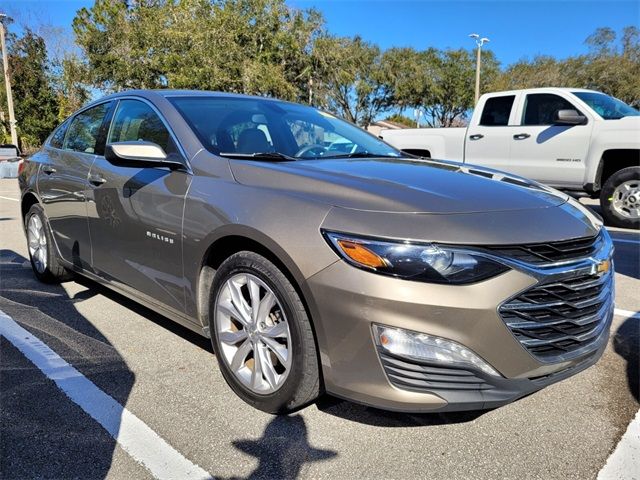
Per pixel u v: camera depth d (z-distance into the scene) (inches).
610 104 308.0
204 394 106.8
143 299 128.6
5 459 86.1
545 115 313.4
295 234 88.1
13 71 1254.9
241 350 102.2
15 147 235.3
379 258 80.4
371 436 93.0
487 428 95.7
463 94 1425.9
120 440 91.4
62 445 89.9
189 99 132.8
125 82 981.2
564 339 87.9
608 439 92.4
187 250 108.4
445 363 79.1
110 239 134.6
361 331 81.5
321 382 91.2
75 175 149.7
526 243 82.7
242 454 87.9
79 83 1092.5
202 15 912.9
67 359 122.6
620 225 296.5
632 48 1237.1
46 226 172.4
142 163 115.7
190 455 87.6
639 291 177.6
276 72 927.0
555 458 87.3
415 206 86.1
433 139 364.8
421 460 86.7
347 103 1370.6
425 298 78.4
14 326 142.9
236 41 925.2
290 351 91.7
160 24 911.7
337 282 82.6
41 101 1299.2
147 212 118.5
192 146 115.7
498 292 79.3
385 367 81.4
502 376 81.9
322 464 85.5
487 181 106.1
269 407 97.4
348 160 120.2
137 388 109.2
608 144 284.5
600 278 93.4
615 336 138.5
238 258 98.8
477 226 82.9
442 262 79.2
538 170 314.3
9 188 594.2
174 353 126.2
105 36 1011.9
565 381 113.8
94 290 175.9
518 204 93.1
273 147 126.6
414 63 1381.6
